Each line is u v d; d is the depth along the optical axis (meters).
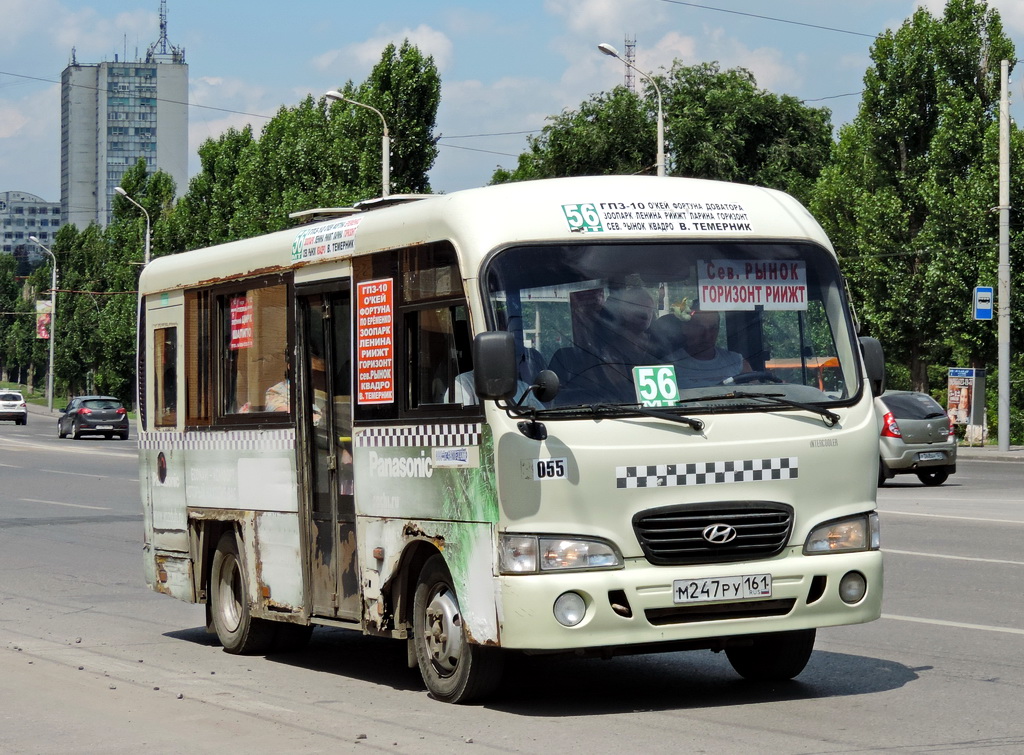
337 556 10.32
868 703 8.91
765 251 9.18
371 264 9.82
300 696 9.73
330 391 10.35
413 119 53.34
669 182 9.30
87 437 64.75
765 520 8.72
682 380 8.74
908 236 47.56
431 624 9.32
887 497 25.11
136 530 23.09
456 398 8.87
